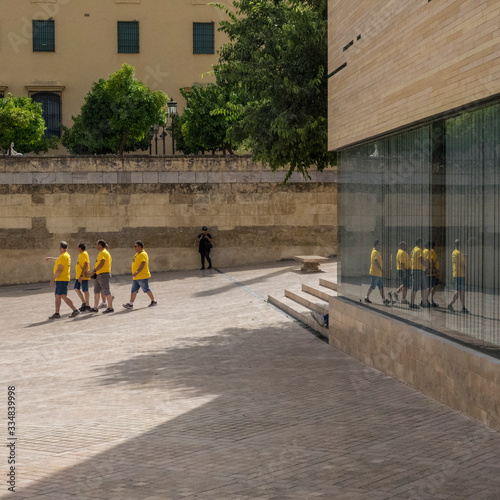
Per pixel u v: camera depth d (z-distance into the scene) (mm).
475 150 8133
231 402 9047
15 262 29266
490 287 7840
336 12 12812
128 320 17875
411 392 9391
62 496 5547
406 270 10125
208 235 29172
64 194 29375
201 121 34812
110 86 34844
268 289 22094
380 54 10594
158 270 29766
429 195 9352
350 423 7785
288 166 29938
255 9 16250
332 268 26359
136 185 29641
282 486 5691
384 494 5438
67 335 16031
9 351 14250
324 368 11227
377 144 11148
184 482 5859
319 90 15281
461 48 8070
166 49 42344
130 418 8383
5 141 37094
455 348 8320
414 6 9336
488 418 7535
